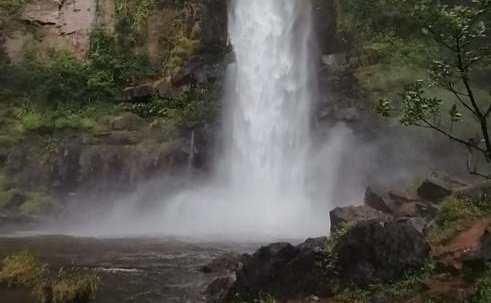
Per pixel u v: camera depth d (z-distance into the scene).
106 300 10.45
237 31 31.25
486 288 8.17
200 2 31.05
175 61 29.75
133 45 30.98
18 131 27.75
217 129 28.66
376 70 27.42
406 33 28.86
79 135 27.58
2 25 31.52
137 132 27.80
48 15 32.03
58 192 26.64
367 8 29.88
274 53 31.05
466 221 11.95
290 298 9.59
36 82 29.80
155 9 31.34
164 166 27.31
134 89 29.30
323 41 30.47
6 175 26.45
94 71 30.05
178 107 28.94
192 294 10.89
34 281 11.28
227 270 12.89
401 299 8.91
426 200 15.48
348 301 9.17
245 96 30.25
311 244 10.94
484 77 23.58
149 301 10.40
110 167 27.03
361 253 9.75
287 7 31.33
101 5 32.00
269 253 10.02
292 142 28.48
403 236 9.96
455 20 7.21
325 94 28.19
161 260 14.51
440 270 9.60
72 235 20.77
